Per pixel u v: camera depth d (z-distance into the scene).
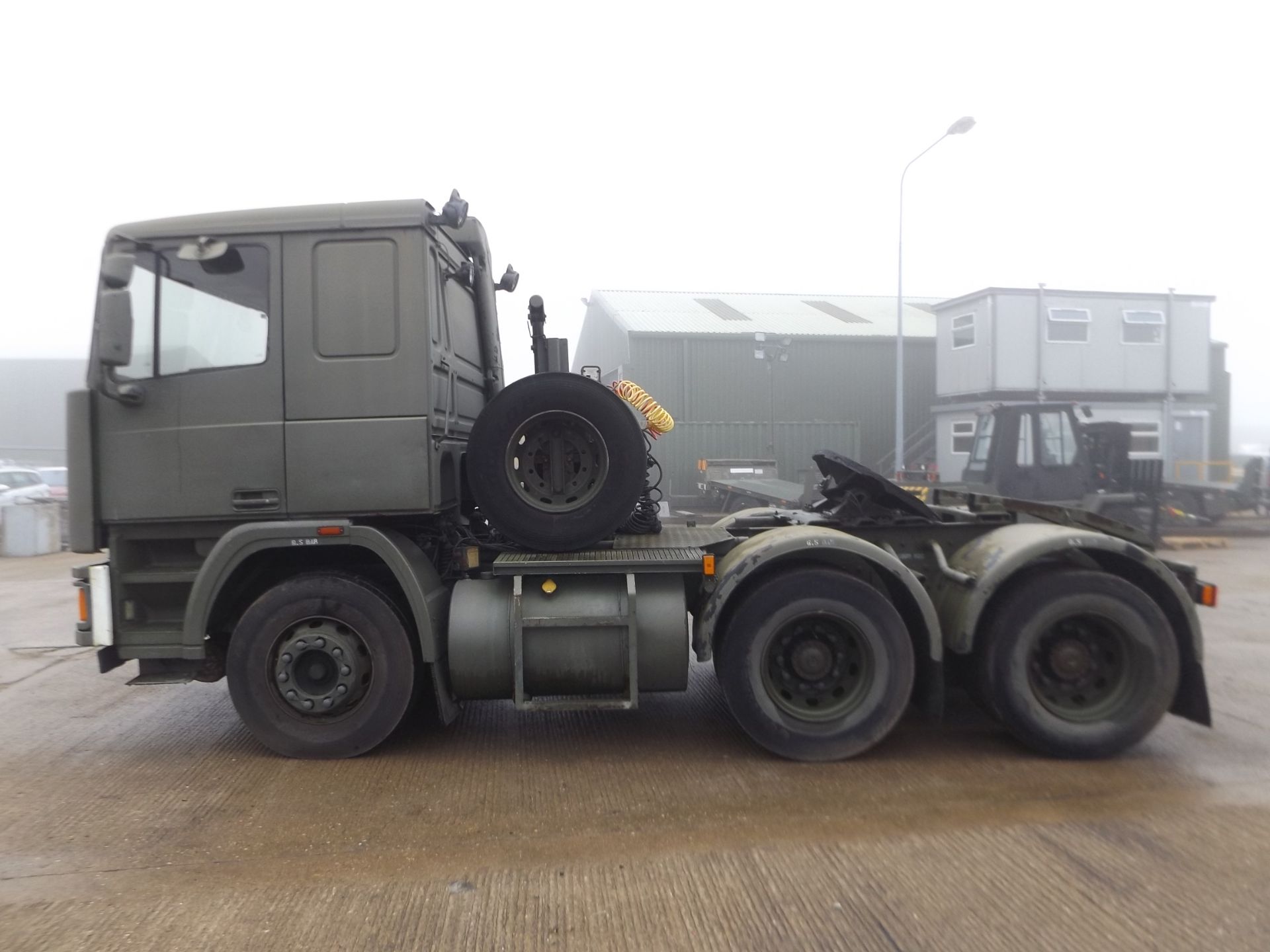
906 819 3.87
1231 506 18.77
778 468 26.12
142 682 4.76
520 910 3.12
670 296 35.34
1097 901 3.13
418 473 4.58
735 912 3.09
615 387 5.71
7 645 8.03
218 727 5.36
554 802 4.11
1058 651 4.63
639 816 3.94
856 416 29.52
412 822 3.89
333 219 4.56
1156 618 4.52
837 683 4.67
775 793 4.20
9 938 2.96
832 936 2.92
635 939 2.92
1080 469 14.61
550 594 4.60
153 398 4.61
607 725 5.28
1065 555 4.79
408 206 4.57
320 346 4.57
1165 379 23.08
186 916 3.10
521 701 4.50
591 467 4.75
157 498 4.61
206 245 4.54
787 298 36.97
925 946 2.86
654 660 4.59
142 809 4.07
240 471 4.61
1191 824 3.79
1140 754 4.72
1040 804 4.03
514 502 4.67
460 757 4.74
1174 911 3.05
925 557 5.11
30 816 3.99
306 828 3.84
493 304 6.20
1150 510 15.03
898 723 5.25
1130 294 22.91
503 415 4.66
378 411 4.57
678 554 4.71
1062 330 22.72
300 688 4.64
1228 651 7.15
